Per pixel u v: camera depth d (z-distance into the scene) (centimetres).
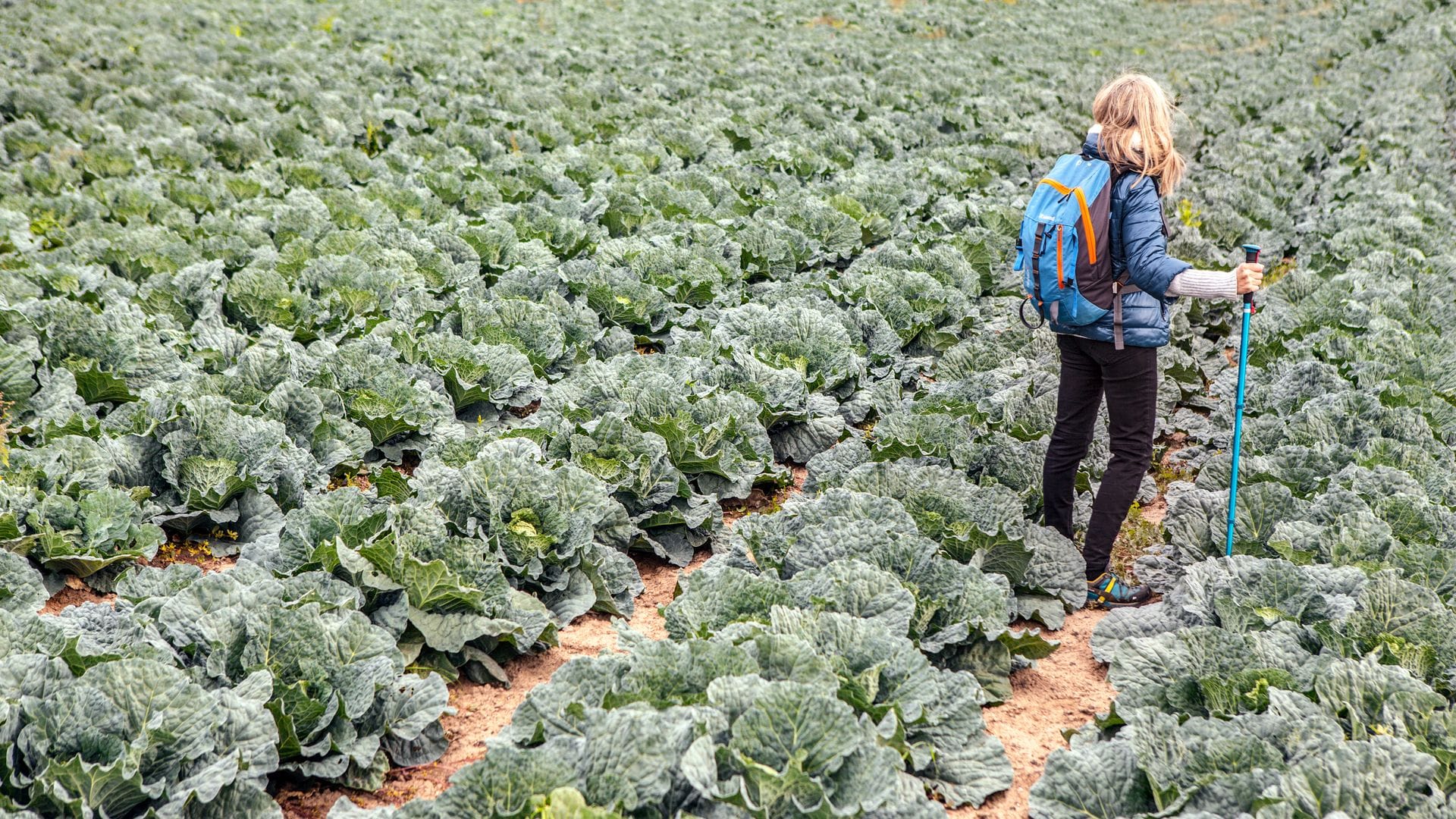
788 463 730
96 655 403
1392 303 905
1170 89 2139
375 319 828
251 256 956
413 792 414
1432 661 437
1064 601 538
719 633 427
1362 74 2317
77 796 349
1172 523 573
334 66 2020
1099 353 511
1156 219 480
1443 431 699
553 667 500
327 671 421
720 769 364
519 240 1057
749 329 818
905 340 877
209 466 580
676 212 1139
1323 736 382
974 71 2331
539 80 1984
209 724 377
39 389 689
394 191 1164
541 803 343
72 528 543
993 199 1265
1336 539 514
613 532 575
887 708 407
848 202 1161
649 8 3194
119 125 1520
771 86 2034
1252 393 748
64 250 955
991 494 572
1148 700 434
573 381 723
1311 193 1451
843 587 466
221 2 2717
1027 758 439
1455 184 1440
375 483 604
